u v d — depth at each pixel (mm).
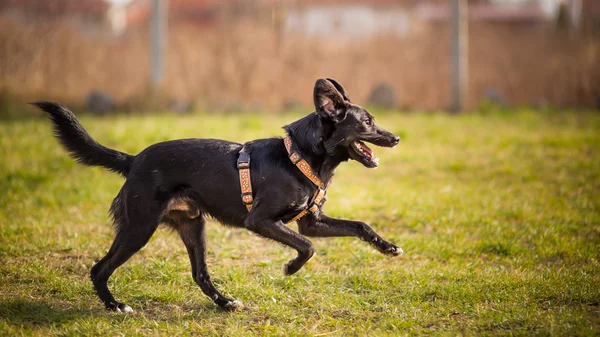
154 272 5699
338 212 7523
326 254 6266
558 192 8500
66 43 17469
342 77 18812
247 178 4906
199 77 18375
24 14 17250
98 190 8500
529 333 4324
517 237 6641
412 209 7625
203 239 5227
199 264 5188
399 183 9133
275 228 4828
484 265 5910
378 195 8289
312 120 5047
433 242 6461
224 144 5113
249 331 4531
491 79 18984
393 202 7906
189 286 5465
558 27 19156
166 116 15953
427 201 7977
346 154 5164
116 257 4871
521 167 9922
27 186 8656
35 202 7965
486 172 9711
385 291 5289
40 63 17234
